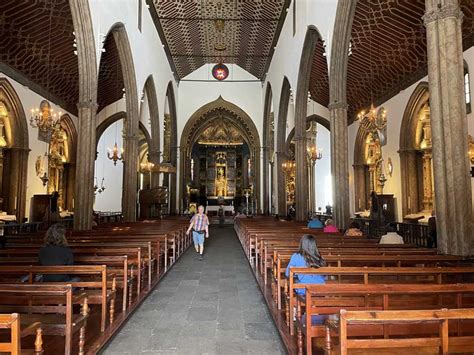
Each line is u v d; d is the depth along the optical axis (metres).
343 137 11.68
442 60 6.39
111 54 17.78
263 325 5.00
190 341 4.42
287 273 4.74
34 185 16.98
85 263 5.77
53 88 18.00
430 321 2.47
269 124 28.20
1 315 2.37
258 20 21.20
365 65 16.88
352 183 21.81
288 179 30.59
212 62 28.38
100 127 22.97
